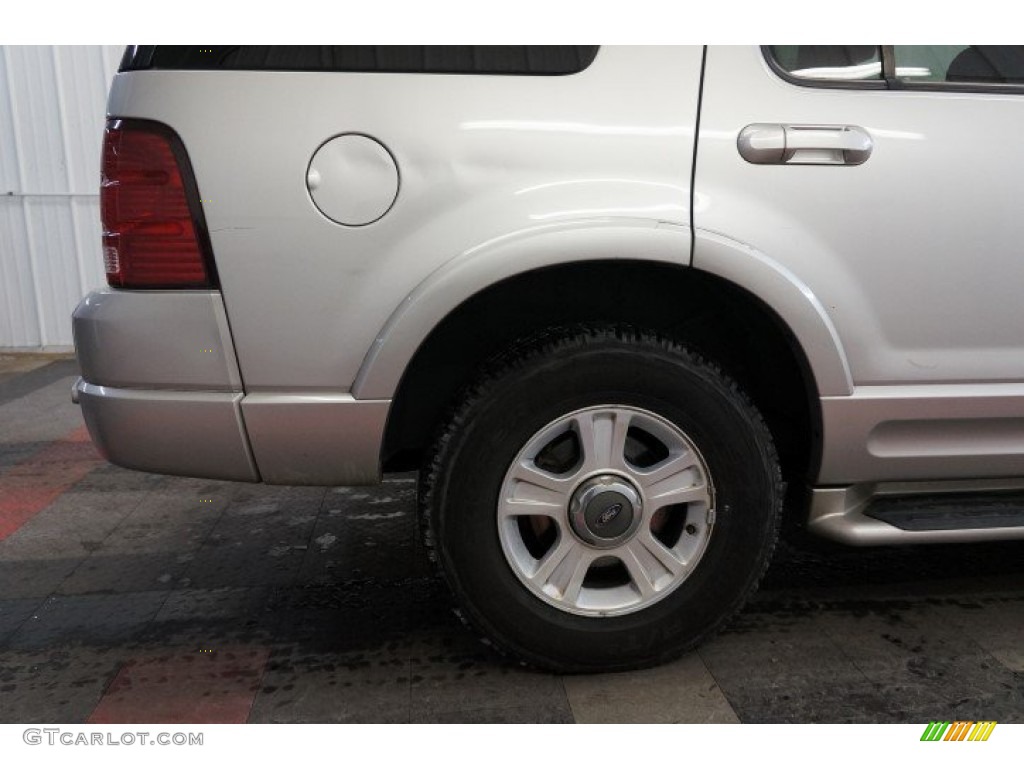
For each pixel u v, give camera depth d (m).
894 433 2.00
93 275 6.90
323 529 3.01
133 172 1.76
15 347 6.93
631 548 1.95
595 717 1.87
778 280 1.82
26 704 1.98
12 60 6.40
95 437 1.93
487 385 1.84
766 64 1.84
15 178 6.61
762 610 2.33
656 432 1.92
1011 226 1.92
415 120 1.75
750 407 1.95
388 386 1.83
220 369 1.83
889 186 1.86
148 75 1.76
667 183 1.80
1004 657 2.08
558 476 1.90
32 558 2.81
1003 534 2.03
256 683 2.04
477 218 1.77
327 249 1.77
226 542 2.91
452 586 1.92
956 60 1.93
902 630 2.21
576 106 1.79
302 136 1.74
